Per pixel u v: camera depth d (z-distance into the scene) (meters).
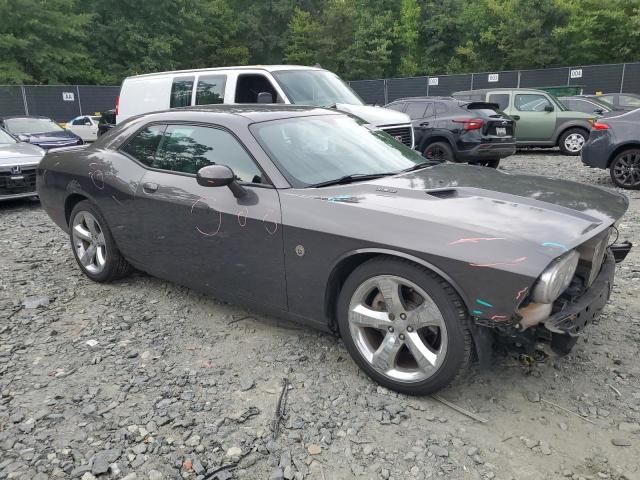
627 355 3.45
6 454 2.67
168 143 4.19
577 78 27.78
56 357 3.63
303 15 42.28
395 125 8.72
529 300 2.61
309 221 3.19
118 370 3.44
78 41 34.41
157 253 4.18
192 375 3.36
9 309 4.43
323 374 3.31
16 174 8.67
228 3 45.19
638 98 18.36
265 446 2.69
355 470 2.52
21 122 16.22
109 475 2.53
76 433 2.82
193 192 3.80
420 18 43.34
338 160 3.73
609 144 9.09
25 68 31.66
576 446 2.64
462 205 3.00
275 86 8.48
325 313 3.28
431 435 2.74
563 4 35.62
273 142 3.65
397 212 2.96
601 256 3.23
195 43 40.50
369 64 41.22
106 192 4.46
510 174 3.83
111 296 4.66
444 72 42.56
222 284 3.79
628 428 2.76
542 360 3.36
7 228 7.48
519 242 2.61
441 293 2.76
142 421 2.91
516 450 2.62
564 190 3.35
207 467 2.56
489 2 39.16
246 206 3.48
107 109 30.11
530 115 14.80
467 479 2.45
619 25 34.88
